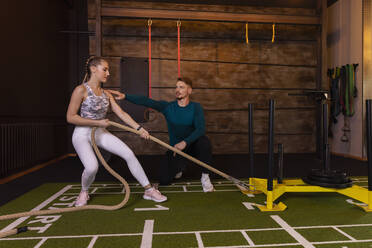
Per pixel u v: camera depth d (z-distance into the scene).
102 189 2.61
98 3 4.16
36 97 4.40
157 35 5.14
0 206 2.14
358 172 3.49
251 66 5.38
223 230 1.61
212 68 5.29
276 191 2.06
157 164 4.12
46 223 1.72
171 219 1.79
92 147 2.08
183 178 3.09
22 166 3.88
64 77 5.38
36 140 4.28
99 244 1.43
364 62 4.48
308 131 5.55
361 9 4.54
